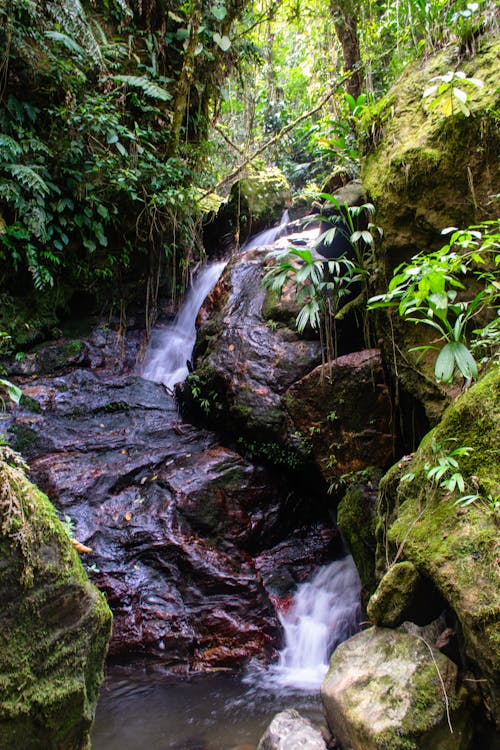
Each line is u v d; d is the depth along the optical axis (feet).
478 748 6.19
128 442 15.98
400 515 7.52
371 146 11.27
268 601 12.48
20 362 18.74
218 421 15.65
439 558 6.40
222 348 15.71
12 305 19.04
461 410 7.29
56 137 18.07
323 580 13.30
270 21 24.44
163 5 22.03
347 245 13.44
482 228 8.96
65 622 5.16
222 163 28.17
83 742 5.48
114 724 9.07
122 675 10.96
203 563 12.56
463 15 10.11
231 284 17.81
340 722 6.59
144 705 9.75
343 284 13.84
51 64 17.97
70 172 18.11
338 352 14.06
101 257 21.01
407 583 6.82
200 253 23.82
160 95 19.89
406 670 6.46
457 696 6.23
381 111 11.14
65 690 5.06
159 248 22.22
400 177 10.06
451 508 6.79
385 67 18.88
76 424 16.83
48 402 17.34
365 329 12.96
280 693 10.23
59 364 19.17
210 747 8.32
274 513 14.10
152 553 12.73
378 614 7.08
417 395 10.25
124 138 20.39
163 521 13.29
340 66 25.31
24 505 4.92
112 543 12.82
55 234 19.20
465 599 5.90
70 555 5.33
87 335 20.83
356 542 11.00
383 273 10.94
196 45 21.34
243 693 10.23
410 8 12.25
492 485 6.51
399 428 11.93
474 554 6.15
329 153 15.81
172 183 21.30
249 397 14.29
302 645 11.93
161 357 21.58
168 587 12.32
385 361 11.73
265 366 14.66
